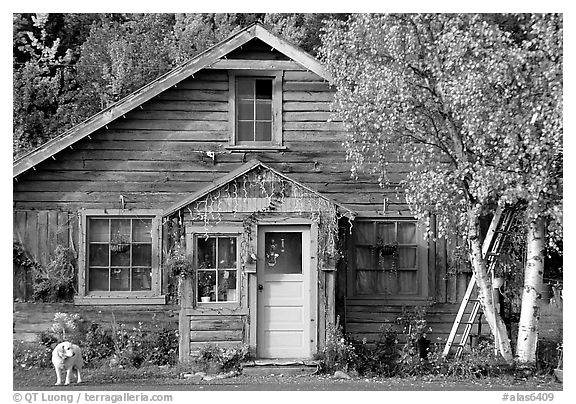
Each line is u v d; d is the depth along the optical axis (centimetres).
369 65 1486
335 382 1382
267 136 1655
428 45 1438
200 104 1644
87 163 1625
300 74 1655
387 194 1653
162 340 1578
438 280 1647
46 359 1529
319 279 1502
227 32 2659
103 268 1617
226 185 1511
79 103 2550
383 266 1648
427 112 1463
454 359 1516
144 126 1636
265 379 1410
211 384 1359
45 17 2684
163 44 2655
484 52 1390
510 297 1677
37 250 1609
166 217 1553
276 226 1512
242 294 1497
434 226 1652
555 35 1373
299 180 1644
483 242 1648
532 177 1369
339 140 1653
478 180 1388
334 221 1511
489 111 1402
